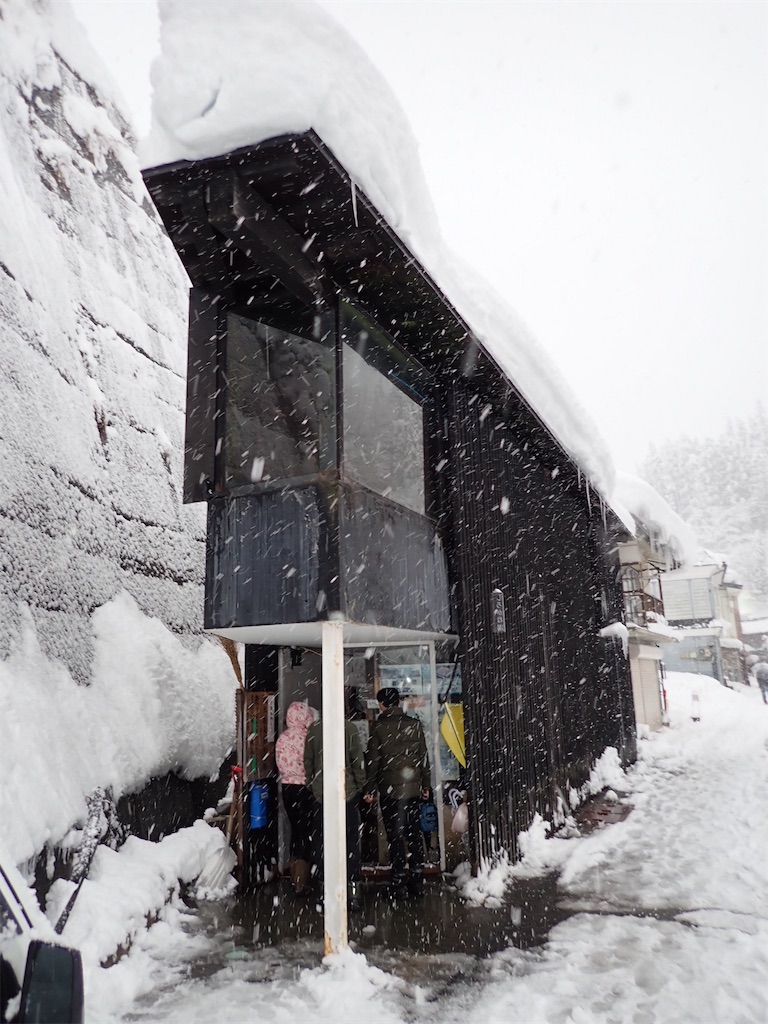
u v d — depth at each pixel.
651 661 24.34
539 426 9.01
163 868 5.95
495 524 8.20
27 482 6.58
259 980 4.32
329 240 5.27
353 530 5.32
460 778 6.97
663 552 19.72
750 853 7.15
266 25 4.42
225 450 5.62
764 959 4.42
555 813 8.84
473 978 4.27
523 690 8.29
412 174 5.61
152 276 11.85
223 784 8.78
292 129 4.31
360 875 5.72
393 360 6.66
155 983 4.31
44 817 4.81
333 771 4.85
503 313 7.99
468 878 6.42
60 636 6.56
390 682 7.30
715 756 15.43
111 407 9.09
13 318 7.12
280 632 5.75
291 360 5.88
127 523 8.60
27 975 2.71
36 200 8.83
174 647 8.51
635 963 4.41
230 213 4.57
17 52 9.62
